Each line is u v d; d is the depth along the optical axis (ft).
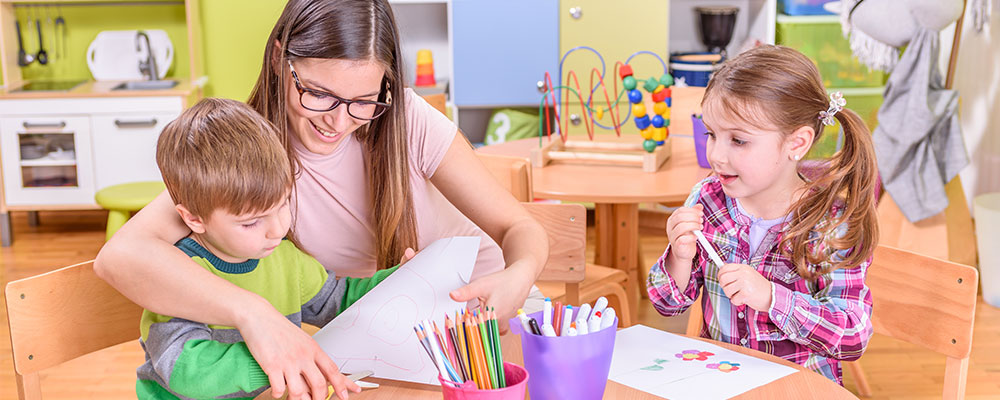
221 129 3.43
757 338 4.50
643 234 12.47
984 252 9.63
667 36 12.38
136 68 13.76
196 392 3.40
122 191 11.55
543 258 4.20
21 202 12.50
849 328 4.12
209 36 13.50
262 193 3.41
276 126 3.98
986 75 12.03
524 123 12.82
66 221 13.74
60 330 4.18
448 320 3.11
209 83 13.69
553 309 3.51
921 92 9.96
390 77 4.10
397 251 4.60
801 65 4.14
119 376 8.32
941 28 9.96
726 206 4.63
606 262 8.61
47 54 13.84
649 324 9.18
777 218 4.48
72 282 4.20
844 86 11.93
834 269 4.30
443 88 12.96
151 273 3.45
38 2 13.61
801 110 4.08
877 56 10.41
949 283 4.24
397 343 3.70
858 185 4.24
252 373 3.35
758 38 12.64
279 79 3.93
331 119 3.86
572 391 3.25
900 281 4.47
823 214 4.30
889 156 10.16
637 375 3.76
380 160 4.36
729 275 4.11
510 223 4.44
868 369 8.20
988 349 8.58
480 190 4.51
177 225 3.78
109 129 12.39
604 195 7.39
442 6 13.78
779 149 4.13
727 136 4.16
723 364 3.85
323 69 3.71
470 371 3.06
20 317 4.05
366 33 3.73
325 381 3.37
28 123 12.30
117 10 13.82
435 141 4.50
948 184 10.52
